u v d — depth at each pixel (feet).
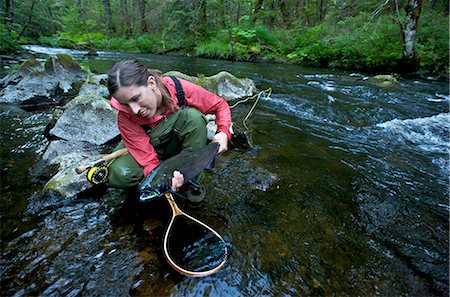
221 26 61.36
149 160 5.88
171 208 6.38
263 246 5.55
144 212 6.44
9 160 8.64
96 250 5.30
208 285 4.67
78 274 4.79
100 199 6.87
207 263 5.06
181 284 4.66
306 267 5.13
